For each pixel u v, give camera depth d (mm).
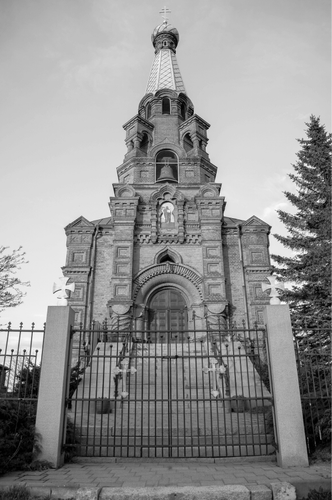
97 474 7574
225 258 26219
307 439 9055
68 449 8719
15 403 8922
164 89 34406
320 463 8320
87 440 8781
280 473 7516
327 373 9789
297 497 6660
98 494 6285
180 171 29672
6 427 8062
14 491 6461
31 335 9008
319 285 16234
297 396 8570
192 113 35781
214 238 25844
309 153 18359
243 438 9461
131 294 24422
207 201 26719
